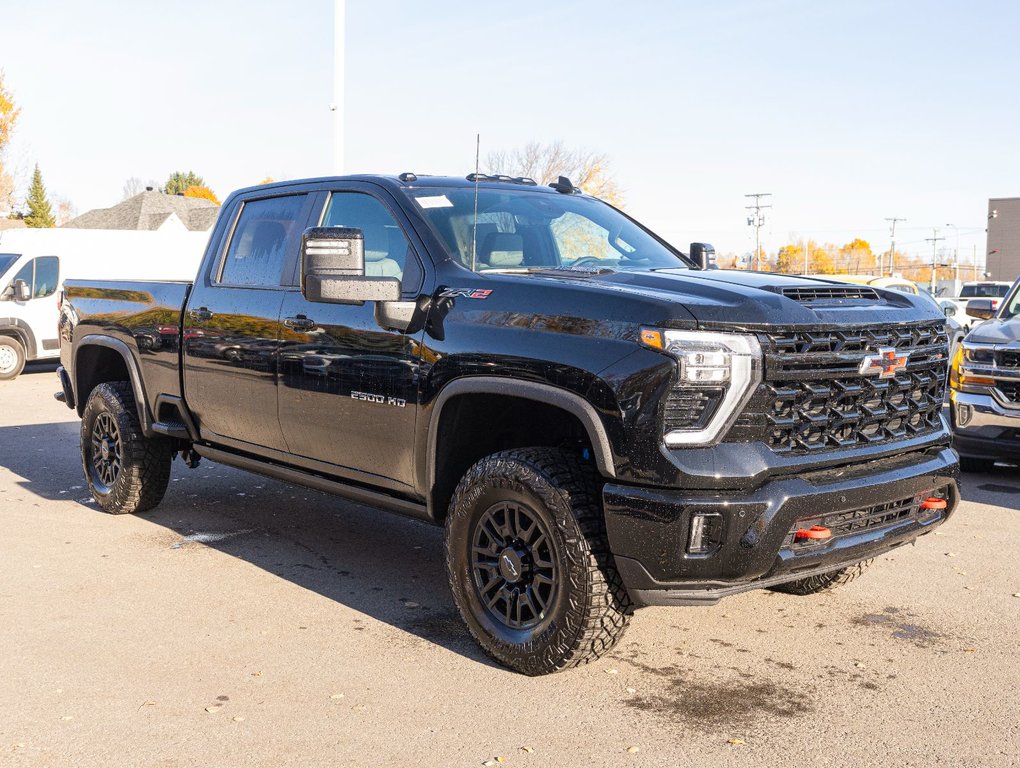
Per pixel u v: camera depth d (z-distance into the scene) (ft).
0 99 157.17
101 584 16.85
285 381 16.38
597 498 12.44
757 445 11.68
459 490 13.50
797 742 11.19
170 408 19.89
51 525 20.85
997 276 232.53
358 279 13.41
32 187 292.40
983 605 16.03
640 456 11.53
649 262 16.44
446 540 13.76
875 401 12.97
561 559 12.37
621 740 11.24
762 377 11.65
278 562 18.29
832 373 12.20
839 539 12.46
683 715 11.90
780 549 11.78
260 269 17.65
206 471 26.96
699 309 11.63
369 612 15.58
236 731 11.41
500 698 12.36
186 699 12.26
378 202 15.85
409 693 12.50
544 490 12.44
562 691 12.59
